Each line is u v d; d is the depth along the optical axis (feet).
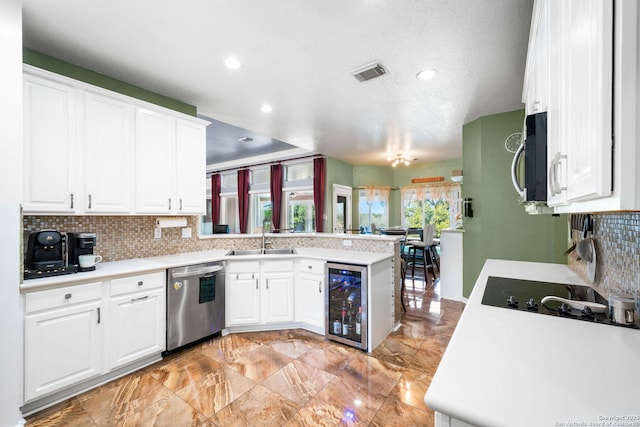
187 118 9.50
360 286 8.80
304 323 9.98
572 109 2.49
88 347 6.42
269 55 7.38
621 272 3.84
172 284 8.04
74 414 5.71
